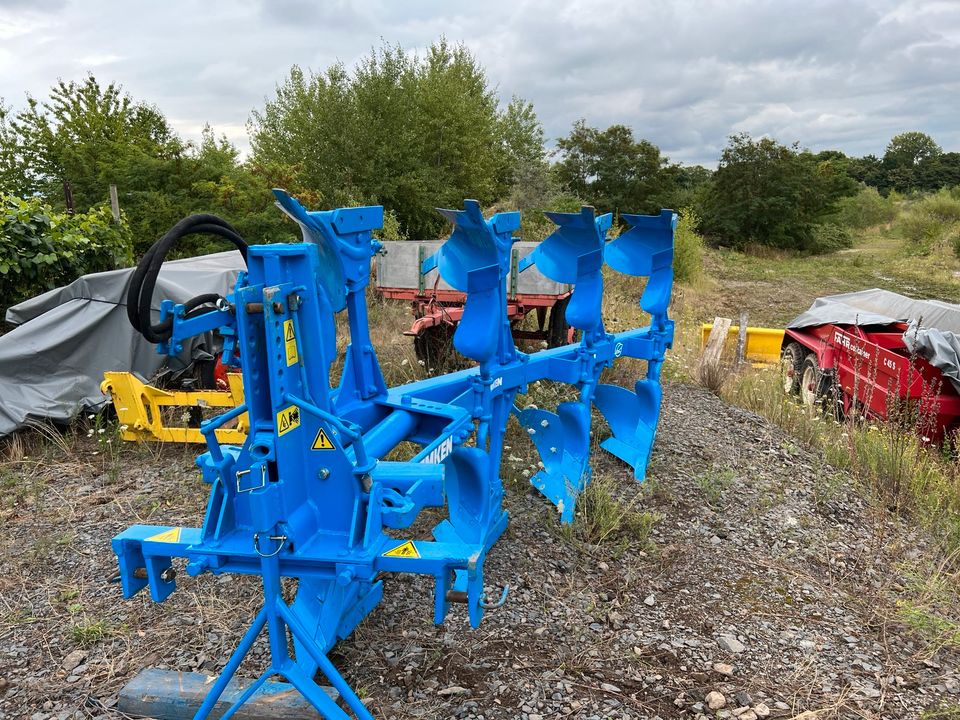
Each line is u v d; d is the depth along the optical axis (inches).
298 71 798.5
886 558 194.4
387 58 853.2
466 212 150.8
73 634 141.3
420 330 311.6
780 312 802.2
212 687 113.6
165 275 294.7
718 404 326.3
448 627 145.3
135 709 121.2
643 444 236.4
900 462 244.1
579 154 1437.0
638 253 237.9
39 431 254.7
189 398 237.3
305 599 122.2
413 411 146.4
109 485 217.8
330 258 124.3
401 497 107.4
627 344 228.5
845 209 1921.8
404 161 828.6
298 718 116.4
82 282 271.9
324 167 780.0
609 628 150.9
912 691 136.6
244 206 602.9
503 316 180.5
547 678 132.0
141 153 642.2
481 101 1189.1
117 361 274.8
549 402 274.7
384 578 160.9
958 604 170.2
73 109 996.6
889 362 330.0
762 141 1493.6
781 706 129.2
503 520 186.4
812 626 157.9
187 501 205.6
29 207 335.0
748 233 1530.5
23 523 192.2
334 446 101.2
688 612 159.5
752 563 183.9
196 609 149.9
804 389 395.9
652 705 127.3
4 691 127.3
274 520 96.2
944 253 1301.7
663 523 201.9
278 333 93.1
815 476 247.9
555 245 205.6
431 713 121.3
